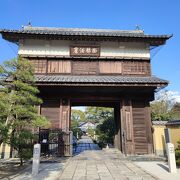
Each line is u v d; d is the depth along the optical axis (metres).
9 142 10.19
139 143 16.36
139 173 10.04
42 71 17.23
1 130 9.38
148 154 16.08
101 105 20.53
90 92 16.91
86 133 77.31
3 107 9.20
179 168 11.34
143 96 17.14
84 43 18.12
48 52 17.72
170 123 15.56
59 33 17.17
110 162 13.27
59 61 17.69
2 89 10.24
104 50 18.14
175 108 32.00
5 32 16.66
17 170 10.79
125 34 18.22
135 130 16.59
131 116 16.61
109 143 26.70
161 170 10.79
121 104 17.02
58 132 15.76
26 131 10.72
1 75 10.37
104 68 17.83
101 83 15.38
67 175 9.62
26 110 10.20
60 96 16.62
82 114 61.84
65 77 16.48
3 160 13.69
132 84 15.52
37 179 8.88
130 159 14.16
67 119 16.19
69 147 15.48
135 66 18.08
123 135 16.34
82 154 16.94
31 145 11.70
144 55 18.27
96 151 19.75
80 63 17.80
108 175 9.62
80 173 10.05
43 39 17.83
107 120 28.59
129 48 18.38
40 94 16.52
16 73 10.61
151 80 15.95
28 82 11.46
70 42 18.11
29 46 17.73
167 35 17.66
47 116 16.33
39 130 15.59
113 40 18.08
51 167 11.65
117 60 18.06
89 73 17.58
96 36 17.56
